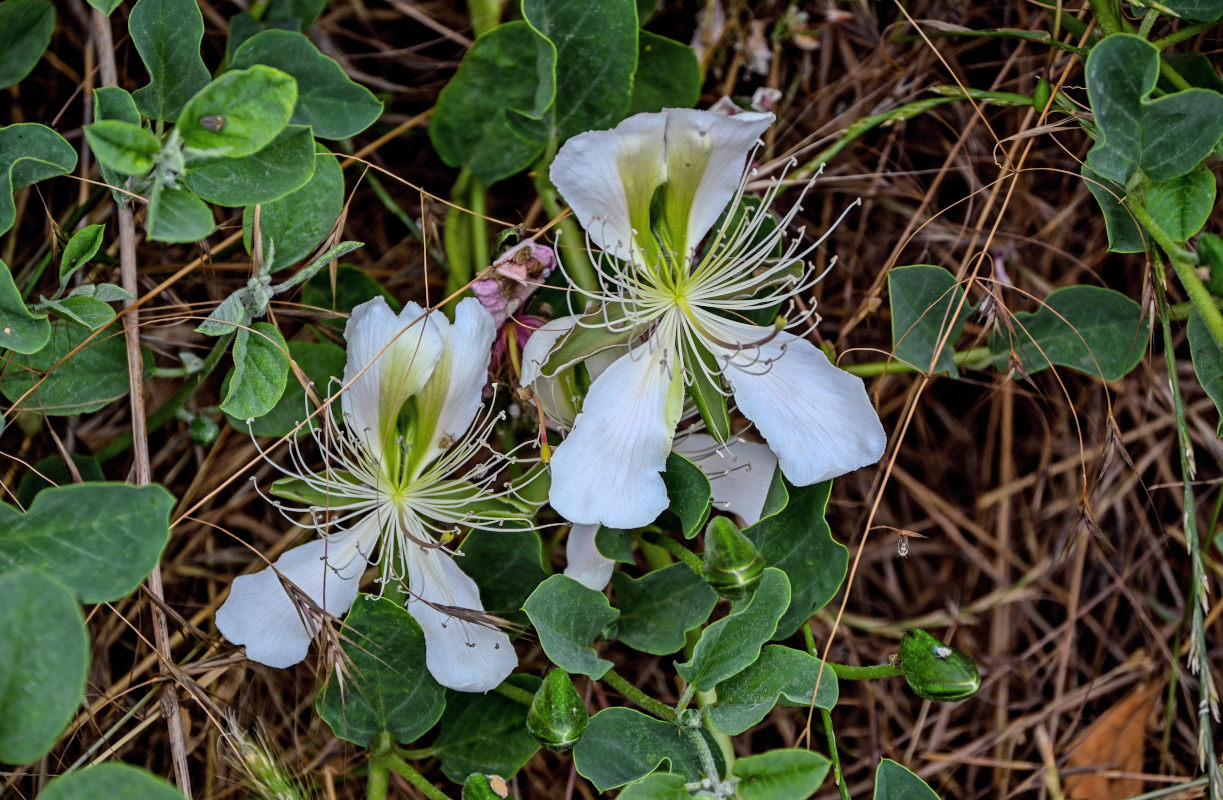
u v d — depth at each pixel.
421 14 0.42
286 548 0.41
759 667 0.36
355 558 0.37
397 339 0.35
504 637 0.36
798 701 0.35
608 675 0.36
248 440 0.41
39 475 0.39
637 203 0.35
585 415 0.36
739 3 0.42
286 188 0.35
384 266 0.42
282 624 0.36
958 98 0.41
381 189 0.41
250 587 0.36
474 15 0.40
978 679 0.35
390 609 0.36
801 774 0.34
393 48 0.42
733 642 0.35
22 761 0.31
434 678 0.37
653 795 0.34
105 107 0.35
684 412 0.38
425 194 0.39
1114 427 0.40
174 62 0.36
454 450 0.37
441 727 0.38
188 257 0.41
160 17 0.35
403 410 0.36
